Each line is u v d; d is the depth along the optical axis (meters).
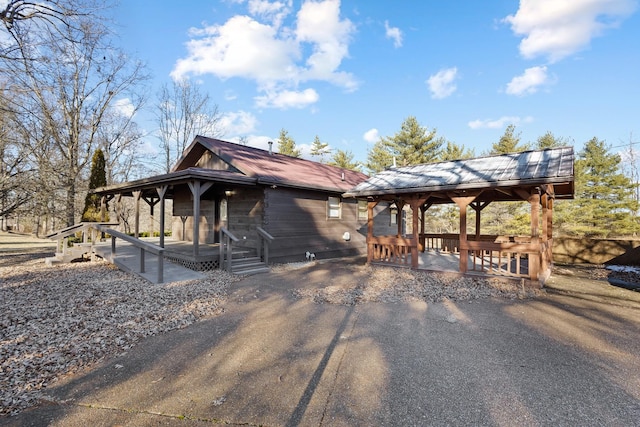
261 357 3.74
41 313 5.04
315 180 12.27
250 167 10.49
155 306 5.54
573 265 11.73
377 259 10.52
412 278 8.24
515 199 11.52
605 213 18.95
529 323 4.95
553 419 2.59
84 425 2.49
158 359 3.67
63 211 15.66
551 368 3.48
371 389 3.04
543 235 10.20
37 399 2.84
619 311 5.62
